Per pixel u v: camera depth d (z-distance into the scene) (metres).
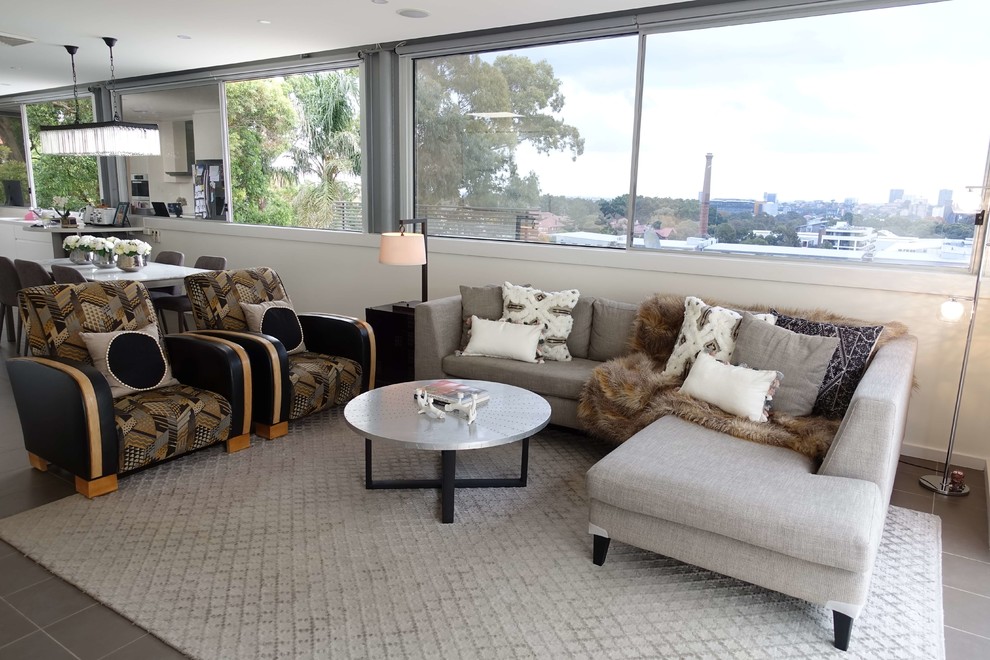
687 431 2.75
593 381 3.33
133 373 3.16
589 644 2.02
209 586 2.28
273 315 3.95
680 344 3.41
